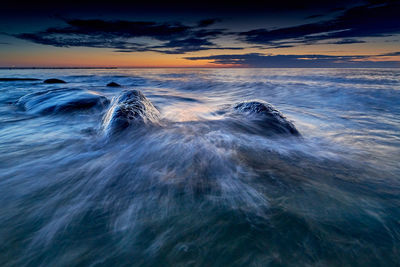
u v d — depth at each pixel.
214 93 14.47
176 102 9.27
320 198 1.99
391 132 4.71
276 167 2.74
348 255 1.33
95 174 2.53
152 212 1.80
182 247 1.42
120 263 1.31
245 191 2.12
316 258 1.31
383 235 1.51
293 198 1.99
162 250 1.40
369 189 2.19
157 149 3.29
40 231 1.58
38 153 3.19
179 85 20.34
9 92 11.05
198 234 1.53
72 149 3.35
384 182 2.35
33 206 1.89
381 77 24.66
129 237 1.51
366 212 1.78
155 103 8.47
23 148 3.38
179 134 3.98
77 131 4.39
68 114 5.74
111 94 11.50
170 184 2.28
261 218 1.69
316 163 2.90
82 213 1.79
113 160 2.94
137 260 1.33
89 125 4.89
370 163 2.93
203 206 1.87
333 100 10.08
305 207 1.84
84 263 1.31
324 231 1.54
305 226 1.59
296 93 12.78
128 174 2.53
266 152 3.29
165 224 1.65
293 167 2.75
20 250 1.41
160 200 1.98
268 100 10.62
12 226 1.63
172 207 1.87
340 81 19.97
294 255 1.34
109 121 4.05
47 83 18.70
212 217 1.71
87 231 1.58
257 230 1.55
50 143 3.63
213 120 5.00
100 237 1.52
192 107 7.72
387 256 1.33
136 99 4.97
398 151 3.46
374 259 1.31
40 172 2.57
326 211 1.78
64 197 2.04
